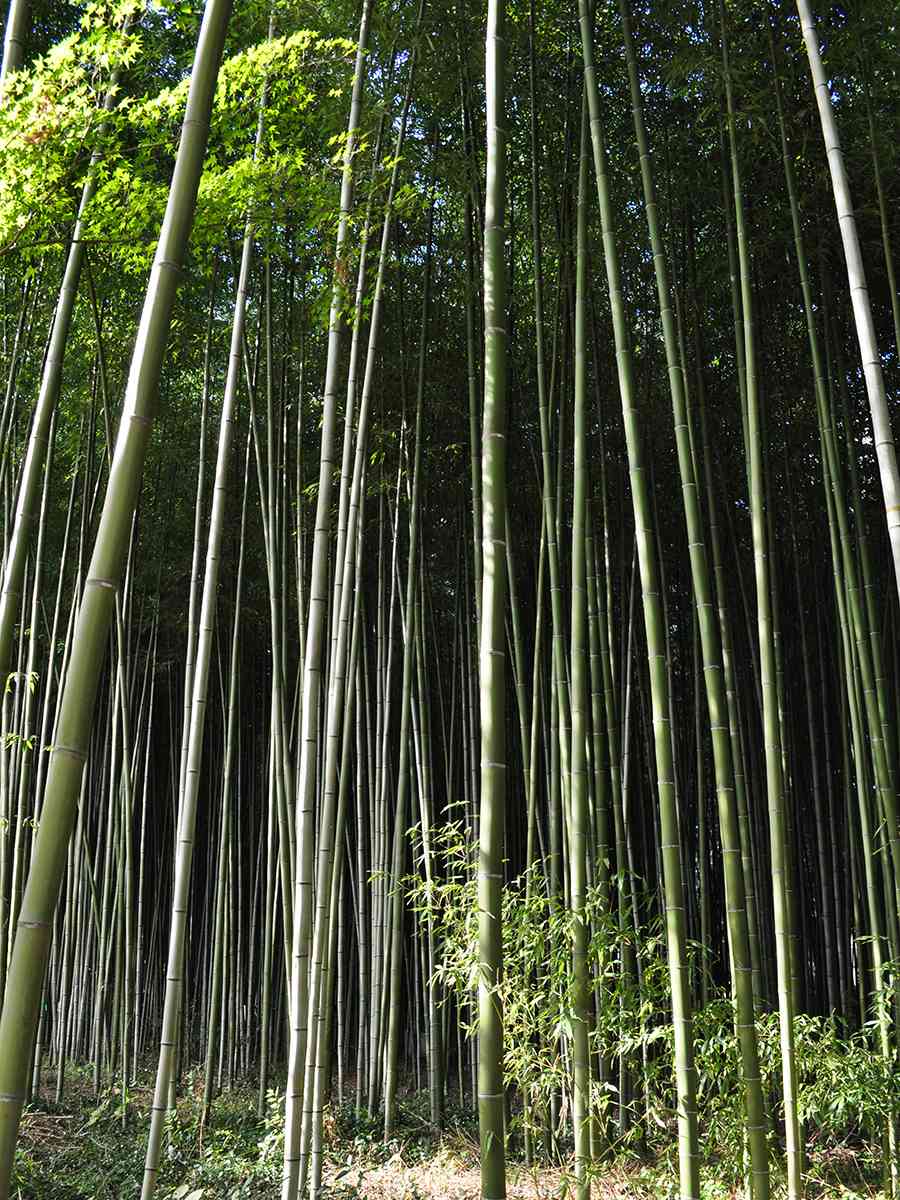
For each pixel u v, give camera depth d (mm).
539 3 5645
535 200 5047
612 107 5969
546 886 5105
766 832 6969
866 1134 5625
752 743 7082
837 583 4973
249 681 10578
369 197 4492
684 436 3564
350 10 5227
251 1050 9312
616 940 4059
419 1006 8422
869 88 4898
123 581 7820
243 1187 5184
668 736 3268
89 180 3924
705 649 3520
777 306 6445
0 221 3977
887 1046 4434
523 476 7469
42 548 6051
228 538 8906
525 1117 5098
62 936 8703
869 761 5754
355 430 6566
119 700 7793
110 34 3832
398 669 8547
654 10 5207
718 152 5750
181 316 6488
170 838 10891
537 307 4996
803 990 6754
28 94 3682
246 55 4141
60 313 3803
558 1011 4020
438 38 5523
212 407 8539
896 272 6047
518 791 8312
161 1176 5590
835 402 6398
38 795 6633
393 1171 5723
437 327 7047
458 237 6684
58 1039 8070
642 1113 5547
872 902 4805
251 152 4492
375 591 8766
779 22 5070
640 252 6414
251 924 9234
